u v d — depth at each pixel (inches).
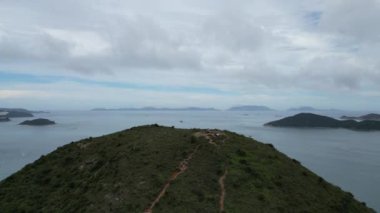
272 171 1525.6
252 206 1223.5
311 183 1562.5
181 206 1179.9
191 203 1195.9
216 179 1365.7
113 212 1181.1
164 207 1176.8
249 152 1652.3
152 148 1624.0
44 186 1633.9
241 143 1747.0
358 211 1525.6
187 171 1400.1
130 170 1437.0
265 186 1385.3
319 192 1504.7
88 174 1582.2
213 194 1266.0
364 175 5236.2
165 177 1357.0
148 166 1449.3
